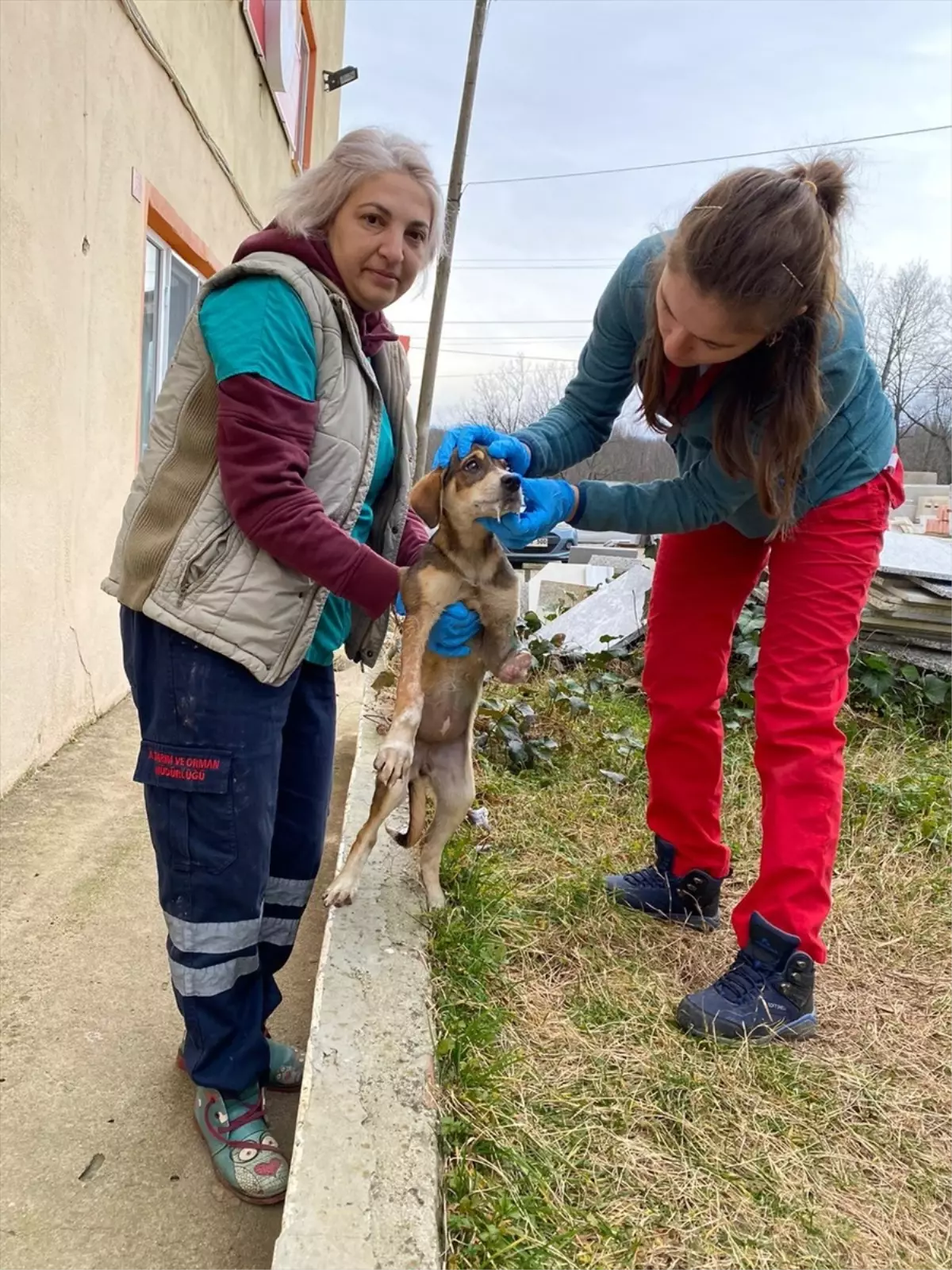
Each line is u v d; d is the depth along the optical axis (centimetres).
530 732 400
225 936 176
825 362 205
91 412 399
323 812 208
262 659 169
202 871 171
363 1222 142
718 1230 161
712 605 256
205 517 166
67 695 394
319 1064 176
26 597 342
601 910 264
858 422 219
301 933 273
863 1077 208
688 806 263
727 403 207
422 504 241
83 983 237
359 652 219
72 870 291
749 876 304
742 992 219
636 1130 183
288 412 161
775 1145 184
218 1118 183
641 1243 156
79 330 377
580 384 263
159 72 466
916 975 254
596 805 346
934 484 2781
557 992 226
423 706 238
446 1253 143
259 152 760
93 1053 213
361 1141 157
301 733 200
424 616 231
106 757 387
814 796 220
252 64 716
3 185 299
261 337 160
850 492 222
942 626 486
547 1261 147
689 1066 203
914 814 354
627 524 235
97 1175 180
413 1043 184
